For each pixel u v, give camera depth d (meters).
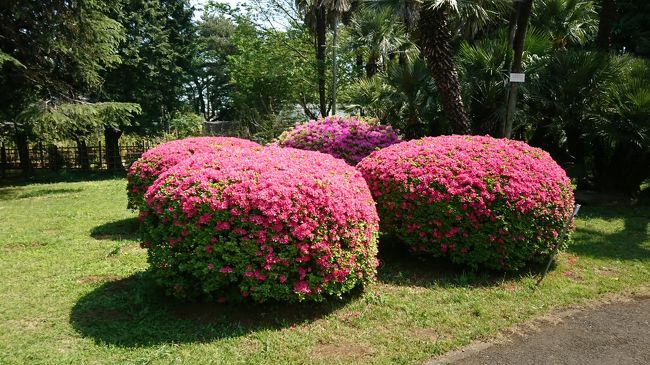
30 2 12.37
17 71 12.84
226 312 3.90
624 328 3.77
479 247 4.76
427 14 8.03
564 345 3.47
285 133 8.19
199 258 3.71
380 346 3.41
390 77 10.01
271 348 3.35
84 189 12.52
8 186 13.78
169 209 3.76
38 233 6.98
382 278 4.84
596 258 5.64
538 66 9.45
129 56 18.22
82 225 7.57
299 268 3.77
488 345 3.46
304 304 4.04
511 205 4.70
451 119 8.35
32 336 3.52
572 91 9.30
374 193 5.24
